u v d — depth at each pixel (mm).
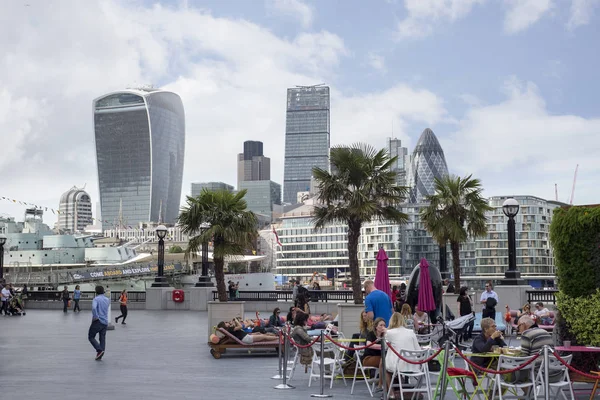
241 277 72250
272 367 17516
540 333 11977
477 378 11281
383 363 11992
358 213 30375
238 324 20188
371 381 14633
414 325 19656
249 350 20938
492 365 12703
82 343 24344
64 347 22859
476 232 36938
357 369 14359
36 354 20609
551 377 11070
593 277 13805
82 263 150000
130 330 30516
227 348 20828
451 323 20812
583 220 13891
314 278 88312
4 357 19781
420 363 11336
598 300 13625
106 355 20375
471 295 34406
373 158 31391
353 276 31641
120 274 84938
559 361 10992
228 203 34531
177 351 21609
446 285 36656
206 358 19594
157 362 18594
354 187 31422
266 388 13883
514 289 31562
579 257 13992
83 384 14305
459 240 35969
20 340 25656
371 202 30516
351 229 31672
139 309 49250
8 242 151250
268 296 46844
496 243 189375
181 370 16828
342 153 31078
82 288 88312
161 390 13469
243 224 34312
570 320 14000
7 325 34812
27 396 12656
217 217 34188
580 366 13734
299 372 16547
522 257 186500
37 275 83750
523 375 11414
